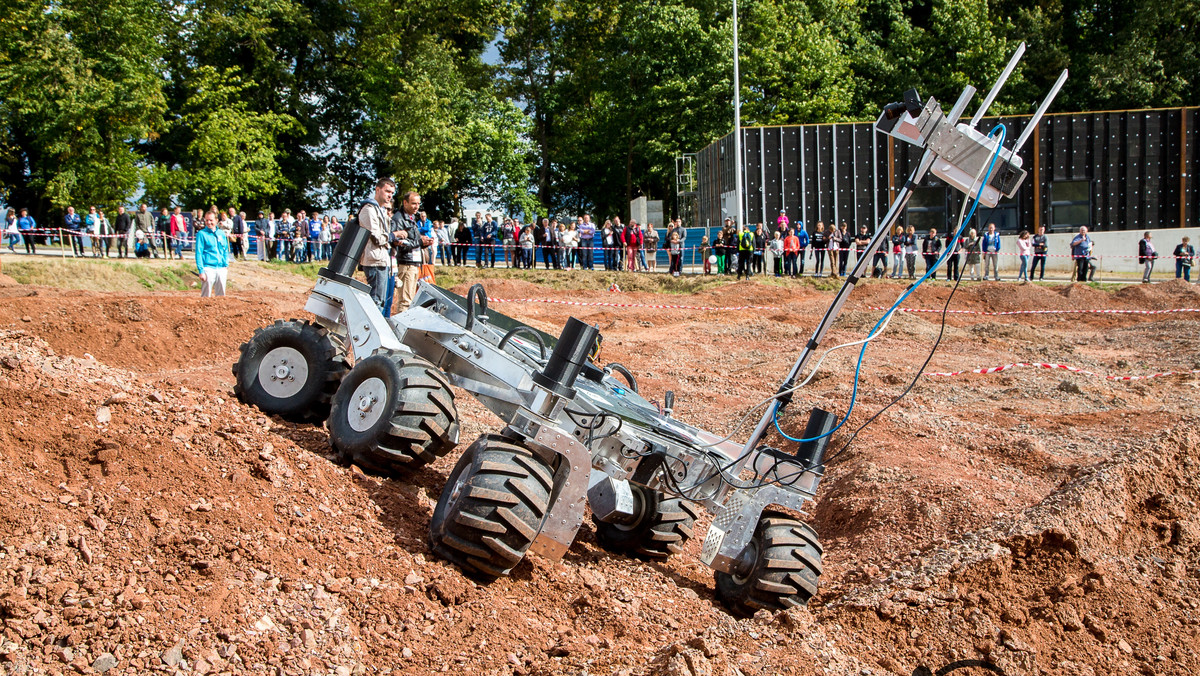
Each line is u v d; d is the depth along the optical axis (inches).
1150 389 439.5
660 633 183.9
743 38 1632.6
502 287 909.2
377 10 1640.0
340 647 154.3
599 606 187.9
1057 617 197.3
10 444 171.0
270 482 190.2
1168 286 856.9
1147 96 1542.8
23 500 161.2
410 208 325.7
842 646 176.9
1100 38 1701.5
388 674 152.4
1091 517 232.7
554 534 186.2
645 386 442.6
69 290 601.3
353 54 1734.7
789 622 177.8
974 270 1037.8
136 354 413.4
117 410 191.6
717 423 380.8
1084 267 1013.2
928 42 1672.0
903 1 1871.3
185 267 843.4
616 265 1124.5
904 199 195.6
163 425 193.6
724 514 202.2
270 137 1475.1
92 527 161.0
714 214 1278.3
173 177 1355.8
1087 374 469.1
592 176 2036.2
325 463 210.2
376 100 1638.8
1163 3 1583.4
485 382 224.1
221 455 191.0
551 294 903.7
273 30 1606.8
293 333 252.7
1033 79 1679.4
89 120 1188.5
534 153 1980.8
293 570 168.7
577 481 187.0
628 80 1770.4
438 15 1742.1
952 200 1106.7
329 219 1094.4
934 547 231.1
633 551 233.6
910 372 490.0
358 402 220.2
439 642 164.1
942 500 259.8
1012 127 1117.1
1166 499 251.8
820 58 1598.2
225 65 1632.6
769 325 687.7
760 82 1625.2
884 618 189.3
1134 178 1109.1
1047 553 218.8
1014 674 175.6
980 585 205.9
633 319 735.7
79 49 1202.0
